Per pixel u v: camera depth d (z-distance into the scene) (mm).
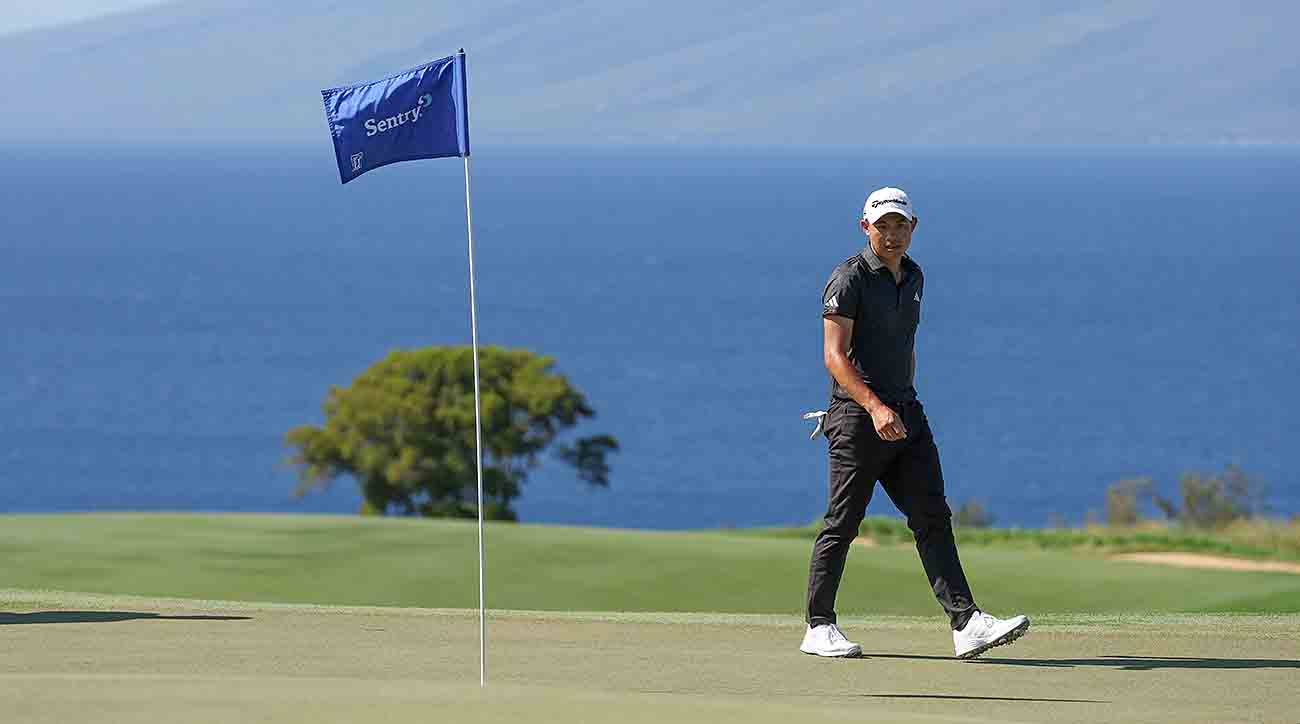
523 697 21484
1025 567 84375
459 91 28875
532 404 188500
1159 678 27234
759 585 76000
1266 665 28562
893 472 30156
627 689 26266
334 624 33938
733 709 21250
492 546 84062
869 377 29797
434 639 31844
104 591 69312
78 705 20406
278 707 20484
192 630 32750
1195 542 107062
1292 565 98875
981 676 27469
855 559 83938
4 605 37781
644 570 78812
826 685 26625
